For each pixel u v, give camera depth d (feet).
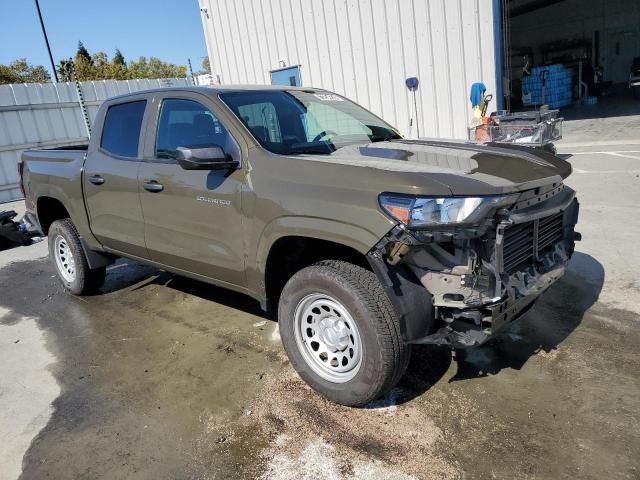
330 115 12.53
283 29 42.50
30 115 43.62
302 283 9.21
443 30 34.60
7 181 42.70
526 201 8.48
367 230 8.04
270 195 9.39
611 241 16.70
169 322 13.75
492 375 10.07
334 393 9.23
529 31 82.53
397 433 8.57
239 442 8.64
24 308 15.84
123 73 156.35
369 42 38.14
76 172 14.33
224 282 11.25
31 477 8.17
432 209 7.63
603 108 59.98
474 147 10.95
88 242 14.79
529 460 7.75
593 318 12.00
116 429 9.23
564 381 9.68
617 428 8.29
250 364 11.18
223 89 11.55
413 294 8.06
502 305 7.98
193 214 11.05
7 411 10.10
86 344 12.84
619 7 74.74
